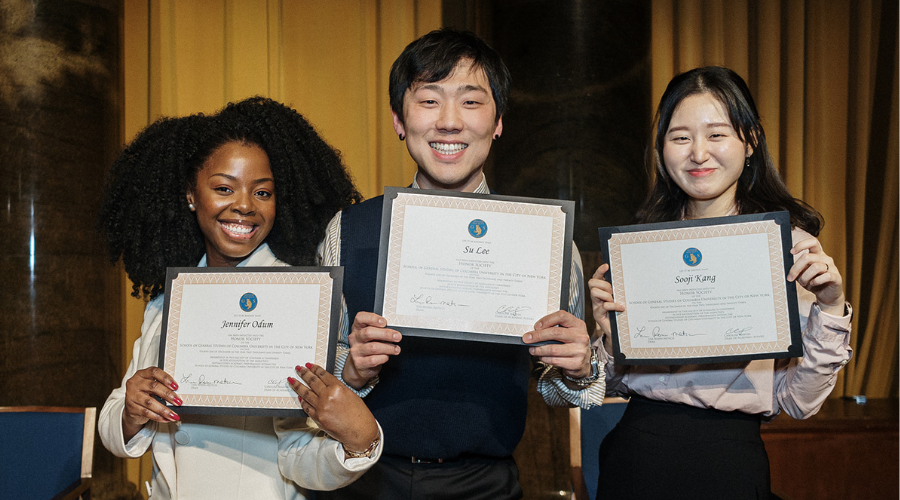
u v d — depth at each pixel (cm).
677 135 137
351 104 411
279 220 146
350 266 144
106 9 307
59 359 290
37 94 286
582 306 152
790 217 138
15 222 283
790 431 264
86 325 297
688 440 133
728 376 133
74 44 295
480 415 137
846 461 262
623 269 133
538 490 335
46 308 287
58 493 183
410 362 138
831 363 124
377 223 145
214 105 388
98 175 302
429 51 135
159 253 147
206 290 121
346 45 411
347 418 109
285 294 119
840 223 435
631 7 352
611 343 139
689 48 429
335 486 116
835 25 435
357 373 127
